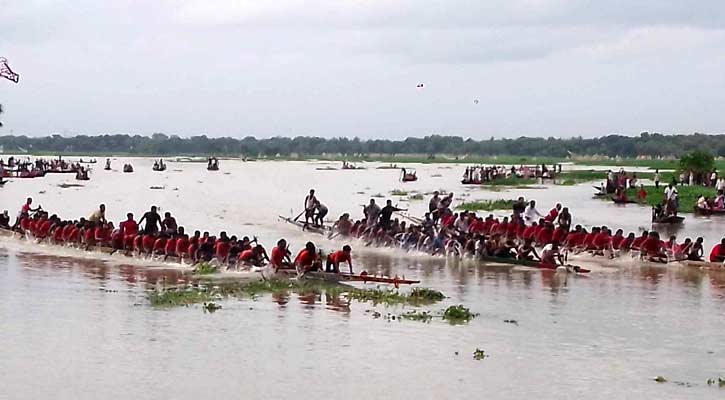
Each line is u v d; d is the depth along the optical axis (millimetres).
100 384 17969
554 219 45344
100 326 22984
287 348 21016
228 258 32844
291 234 47000
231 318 24188
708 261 36188
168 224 38250
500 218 55688
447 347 21359
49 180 106688
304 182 110750
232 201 73312
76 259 35750
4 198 73125
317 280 30438
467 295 28406
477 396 17578
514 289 29641
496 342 21906
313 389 17875
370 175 136500
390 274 32875
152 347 20906
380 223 42969
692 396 17734
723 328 23750
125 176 125000
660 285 30688
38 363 19406
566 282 31281
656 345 21781
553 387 18203
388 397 17438
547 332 23047
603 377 18984
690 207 64625
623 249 37219
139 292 28047
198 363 19609
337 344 21484
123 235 36906
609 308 26359
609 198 74375
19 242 41062
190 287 28969
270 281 30094
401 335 22500
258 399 17203
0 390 17484
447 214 45562
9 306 25531
